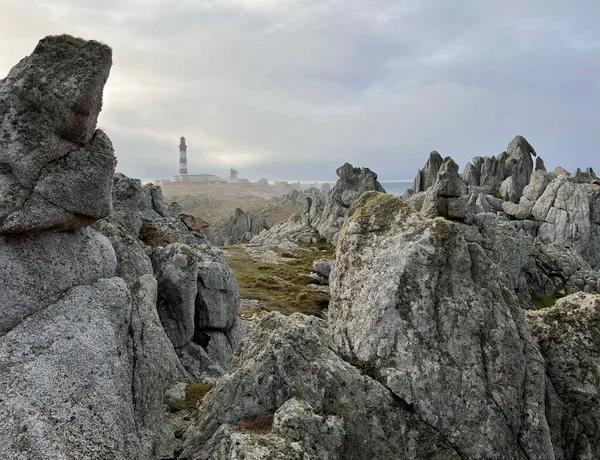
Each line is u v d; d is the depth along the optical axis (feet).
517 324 46.01
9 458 28.96
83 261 42.16
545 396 46.26
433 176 376.89
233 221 492.54
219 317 83.92
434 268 45.50
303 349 44.34
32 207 36.40
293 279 219.41
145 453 38.83
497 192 362.12
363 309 47.24
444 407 40.93
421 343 43.45
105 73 38.70
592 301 48.80
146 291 51.26
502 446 40.27
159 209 161.68
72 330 37.76
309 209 408.46
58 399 33.45
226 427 40.34
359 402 41.14
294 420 38.04
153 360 44.96
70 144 38.75
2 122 37.04
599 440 44.91
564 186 301.22
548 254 228.22
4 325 35.70
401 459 39.42
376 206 53.57
